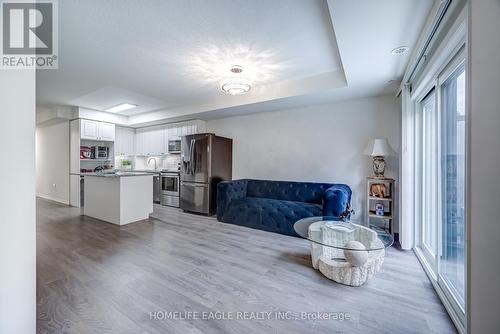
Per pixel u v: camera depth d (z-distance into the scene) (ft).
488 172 3.51
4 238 3.47
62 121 18.37
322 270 7.11
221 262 7.99
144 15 6.21
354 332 4.75
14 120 3.55
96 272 7.15
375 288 6.40
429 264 7.52
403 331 4.78
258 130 15.51
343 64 7.96
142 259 8.14
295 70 10.11
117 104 15.85
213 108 14.48
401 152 9.41
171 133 19.19
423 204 8.80
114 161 19.44
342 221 8.55
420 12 5.26
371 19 5.53
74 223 12.76
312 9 5.98
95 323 4.89
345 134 12.44
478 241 3.67
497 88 3.37
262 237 10.73
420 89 7.83
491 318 3.50
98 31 7.00
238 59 8.96
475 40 3.69
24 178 3.68
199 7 5.89
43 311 5.24
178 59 8.93
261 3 5.74
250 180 15.14
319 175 13.25
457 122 6.27
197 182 15.55
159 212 15.96
